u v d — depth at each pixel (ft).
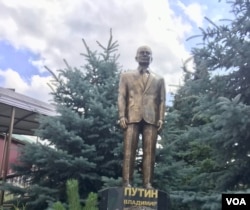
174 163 31.01
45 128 30.96
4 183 30.78
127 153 21.34
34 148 29.94
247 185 26.13
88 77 34.40
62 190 29.73
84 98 32.45
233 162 26.71
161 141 31.37
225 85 26.09
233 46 24.95
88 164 28.71
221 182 26.07
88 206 18.57
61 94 33.04
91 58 34.42
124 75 22.31
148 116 21.58
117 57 34.96
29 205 29.99
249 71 25.70
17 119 43.96
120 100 21.95
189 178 34.32
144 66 22.44
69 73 33.06
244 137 24.25
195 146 37.35
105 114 30.83
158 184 30.71
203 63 26.02
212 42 25.59
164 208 20.36
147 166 21.36
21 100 38.04
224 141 24.75
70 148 30.25
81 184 30.14
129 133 21.47
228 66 25.88
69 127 30.91
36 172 32.01
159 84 22.35
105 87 33.01
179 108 41.37
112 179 26.99
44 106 40.45
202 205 24.31
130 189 19.94
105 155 31.48
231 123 22.41
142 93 21.86
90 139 31.45
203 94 26.61
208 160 32.50
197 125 38.70
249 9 25.82
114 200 19.88
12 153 45.16
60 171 30.07
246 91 26.07
